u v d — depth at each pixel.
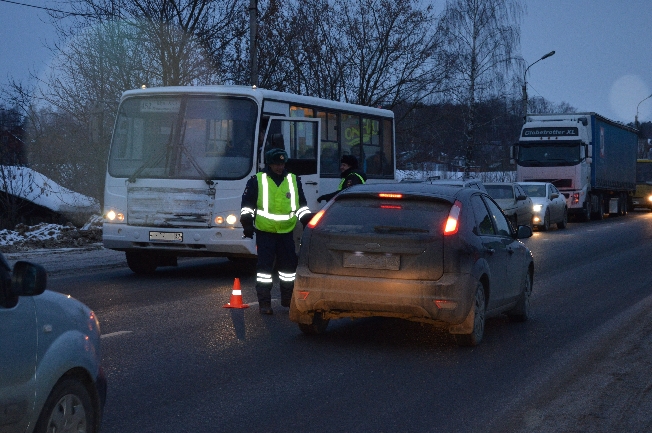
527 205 30.97
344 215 9.38
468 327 9.20
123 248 15.56
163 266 18.23
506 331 10.74
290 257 11.73
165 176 15.38
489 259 9.73
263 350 9.18
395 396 7.30
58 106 27.28
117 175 15.64
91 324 5.14
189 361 8.55
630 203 59.84
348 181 14.91
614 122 48.06
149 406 6.84
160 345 9.34
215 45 28.58
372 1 38.12
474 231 9.54
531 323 11.41
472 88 49.97
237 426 6.32
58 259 18.20
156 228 15.34
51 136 27.31
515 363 8.76
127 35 27.44
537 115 43.88
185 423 6.38
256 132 15.51
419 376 8.09
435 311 8.91
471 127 49.72
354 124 19.22
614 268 18.86
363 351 9.25
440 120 40.59
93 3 27.34
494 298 10.09
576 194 41.31
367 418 6.59
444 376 8.12
